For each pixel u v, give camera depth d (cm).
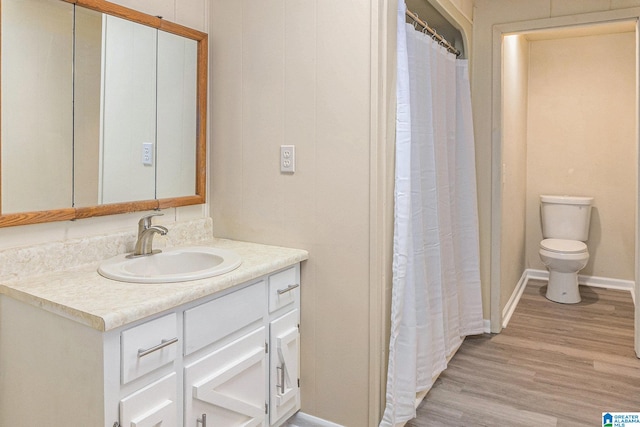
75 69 159
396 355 194
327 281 192
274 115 198
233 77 208
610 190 422
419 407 220
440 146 246
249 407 168
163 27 188
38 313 132
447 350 260
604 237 429
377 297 182
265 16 197
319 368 197
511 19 299
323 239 191
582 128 429
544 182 450
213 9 211
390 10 182
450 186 270
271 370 180
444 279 256
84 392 123
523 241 445
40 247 152
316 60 186
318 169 190
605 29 397
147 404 129
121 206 176
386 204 185
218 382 152
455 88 274
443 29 292
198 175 211
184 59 200
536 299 399
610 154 420
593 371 258
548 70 439
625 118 411
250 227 210
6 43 140
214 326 151
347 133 182
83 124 163
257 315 171
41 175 151
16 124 144
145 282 143
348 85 180
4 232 145
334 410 194
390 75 183
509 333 319
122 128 176
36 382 136
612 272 428
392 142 188
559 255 379
